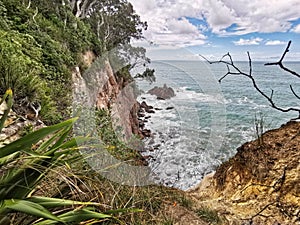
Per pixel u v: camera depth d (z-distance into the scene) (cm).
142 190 192
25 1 809
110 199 161
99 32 977
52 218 79
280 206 183
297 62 203
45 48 571
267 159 222
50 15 884
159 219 176
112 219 134
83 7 1284
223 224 186
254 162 226
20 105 271
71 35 849
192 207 206
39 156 89
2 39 370
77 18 1067
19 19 589
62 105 374
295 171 200
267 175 210
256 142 250
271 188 199
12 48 363
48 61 523
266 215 183
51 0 950
